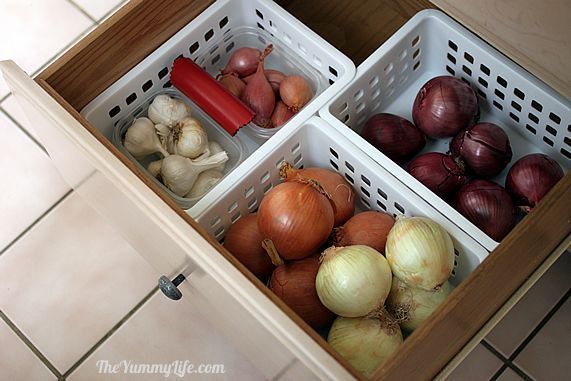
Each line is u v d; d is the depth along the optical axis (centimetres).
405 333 98
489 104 110
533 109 103
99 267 123
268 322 71
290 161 101
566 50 79
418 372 79
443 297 91
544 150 108
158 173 104
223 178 98
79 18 145
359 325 89
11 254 125
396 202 97
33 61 142
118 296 121
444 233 88
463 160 102
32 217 127
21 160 132
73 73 97
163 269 105
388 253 90
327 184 98
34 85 89
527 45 83
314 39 105
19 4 146
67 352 117
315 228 90
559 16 76
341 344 89
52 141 98
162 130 106
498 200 98
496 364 112
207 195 94
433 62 113
